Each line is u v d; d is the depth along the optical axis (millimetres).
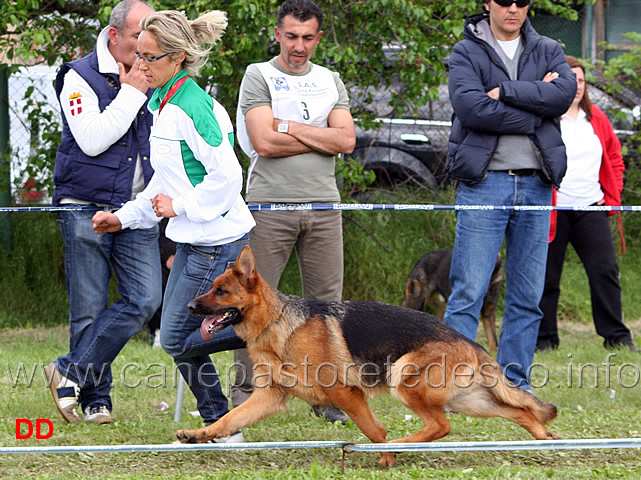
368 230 16047
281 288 15234
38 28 13172
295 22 8523
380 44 14461
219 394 7645
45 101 14727
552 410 7102
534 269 9117
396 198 16344
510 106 8609
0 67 13789
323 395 6906
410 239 16219
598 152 12375
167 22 6582
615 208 9000
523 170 8852
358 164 14383
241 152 14570
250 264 6867
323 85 8789
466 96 8695
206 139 6609
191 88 6762
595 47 20188
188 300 7090
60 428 7949
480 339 14141
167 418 8461
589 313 15602
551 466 6816
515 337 9258
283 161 8555
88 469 6633
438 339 6961
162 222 12320
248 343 6988
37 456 6883
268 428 8117
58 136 14578
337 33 14203
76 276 8242
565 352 12375
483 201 8914
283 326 6883
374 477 6195
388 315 7094
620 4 20453
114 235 8289
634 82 17172
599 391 9703
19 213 15266
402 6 13055
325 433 7902
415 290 13578
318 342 6859
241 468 6789
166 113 6730
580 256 12672
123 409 8914
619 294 12578
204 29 6793
